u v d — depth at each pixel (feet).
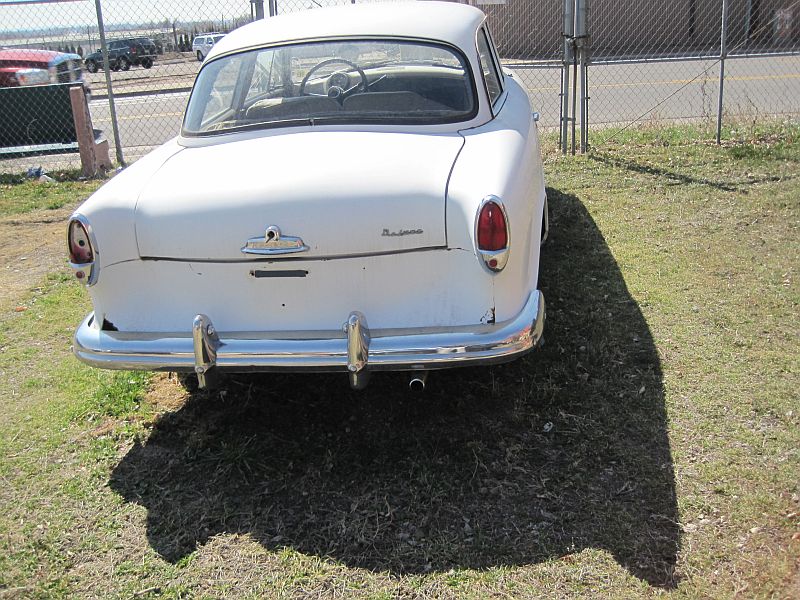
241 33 14.10
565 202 21.84
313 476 10.61
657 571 8.52
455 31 13.11
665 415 11.37
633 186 23.02
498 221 9.60
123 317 10.69
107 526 9.73
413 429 11.53
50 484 10.59
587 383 12.36
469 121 12.05
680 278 16.15
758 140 27.43
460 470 10.50
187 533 9.57
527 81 55.42
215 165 11.00
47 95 31.50
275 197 9.94
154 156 12.09
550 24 73.67
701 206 20.71
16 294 17.75
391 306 10.11
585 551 8.90
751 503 9.43
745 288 15.43
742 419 11.14
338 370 10.12
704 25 78.43
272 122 12.24
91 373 13.75
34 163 32.71
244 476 10.63
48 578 8.86
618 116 37.68
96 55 51.93
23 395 13.03
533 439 11.05
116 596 8.57
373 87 12.57
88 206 10.49
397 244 9.84
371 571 8.82
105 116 47.83
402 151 10.78
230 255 10.09
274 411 12.27
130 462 11.08
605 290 15.80
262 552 9.21
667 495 9.70
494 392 12.23
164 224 10.19
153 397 12.85
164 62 51.11
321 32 13.30
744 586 8.21
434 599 8.36
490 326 10.00
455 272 9.92
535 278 11.44
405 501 9.98
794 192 21.21
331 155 10.75
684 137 28.58
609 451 10.64
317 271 10.03
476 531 9.34
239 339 10.30
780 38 73.46
